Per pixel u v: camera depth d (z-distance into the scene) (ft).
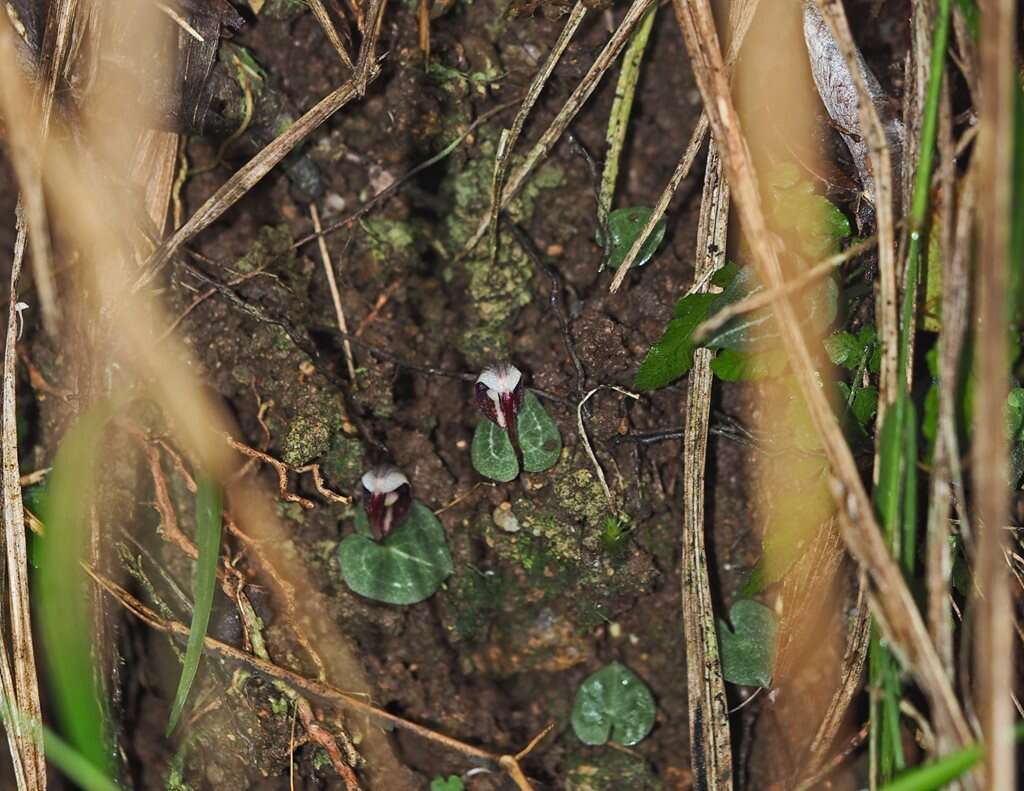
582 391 1.58
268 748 1.58
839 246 1.55
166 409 1.59
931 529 1.39
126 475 1.59
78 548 1.52
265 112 1.59
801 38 1.55
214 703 1.59
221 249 1.60
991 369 1.32
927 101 1.40
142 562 1.60
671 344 1.53
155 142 1.58
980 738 1.40
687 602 1.54
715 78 1.43
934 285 1.49
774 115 1.56
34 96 1.52
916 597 1.44
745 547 1.60
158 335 1.59
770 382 1.57
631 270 1.59
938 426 1.39
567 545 1.59
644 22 1.58
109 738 1.58
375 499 1.57
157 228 1.59
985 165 1.33
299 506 1.60
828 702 1.60
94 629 1.57
